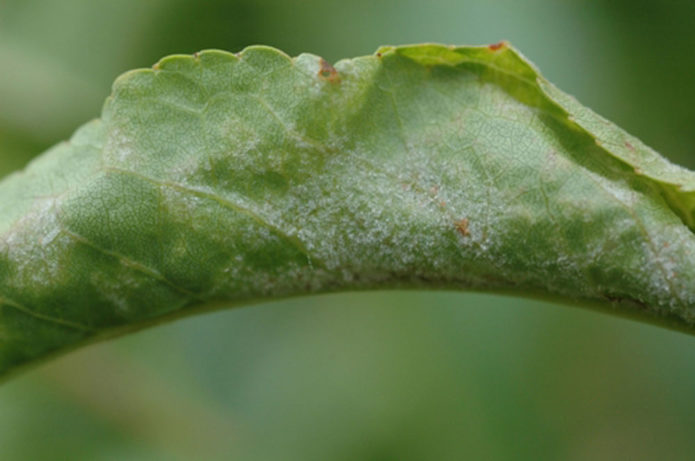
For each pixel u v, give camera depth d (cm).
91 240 21
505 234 20
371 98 20
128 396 26
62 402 26
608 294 20
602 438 25
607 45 26
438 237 20
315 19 26
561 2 26
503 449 25
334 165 20
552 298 20
